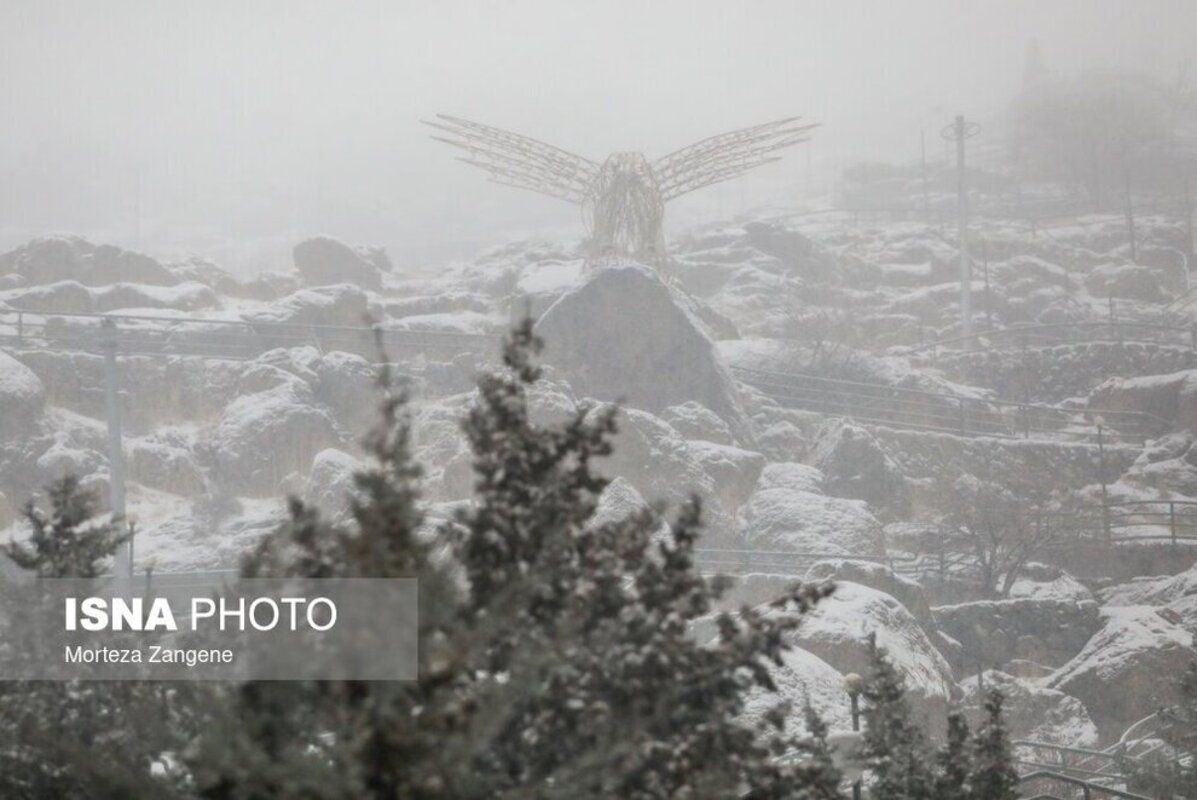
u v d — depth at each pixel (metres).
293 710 12.84
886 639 59.56
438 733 12.12
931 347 166.25
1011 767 22.86
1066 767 56.66
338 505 86.88
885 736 22.73
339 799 11.62
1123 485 123.25
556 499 15.23
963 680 76.69
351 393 107.38
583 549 15.38
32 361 105.81
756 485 99.00
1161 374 149.88
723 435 105.31
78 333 114.38
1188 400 136.62
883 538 91.38
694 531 15.88
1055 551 103.62
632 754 14.16
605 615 15.04
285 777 11.64
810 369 132.62
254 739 12.37
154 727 16.12
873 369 132.62
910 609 77.44
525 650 13.80
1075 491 120.50
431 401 114.19
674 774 14.56
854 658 57.09
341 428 105.81
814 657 48.25
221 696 13.27
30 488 92.75
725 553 86.19
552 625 14.56
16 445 94.69
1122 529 113.88
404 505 12.55
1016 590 93.75
